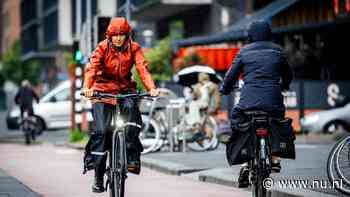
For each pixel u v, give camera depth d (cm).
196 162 2608
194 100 3253
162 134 3238
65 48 10819
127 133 1552
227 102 4344
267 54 1538
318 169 2164
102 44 1566
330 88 4428
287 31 4672
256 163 1502
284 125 1511
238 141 1528
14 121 6050
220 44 5203
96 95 1547
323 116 4325
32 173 2425
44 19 11962
